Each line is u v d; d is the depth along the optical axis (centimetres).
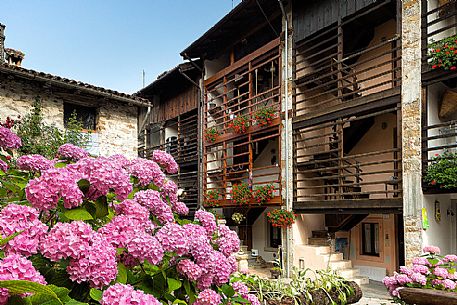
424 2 714
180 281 193
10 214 142
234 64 1169
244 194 1058
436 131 742
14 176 227
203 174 1271
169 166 282
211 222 247
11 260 118
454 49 643
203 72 1303
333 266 898
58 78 823
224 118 1232
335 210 861
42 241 141
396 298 390
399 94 739
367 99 797
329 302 441
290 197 969
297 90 1014
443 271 398
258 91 1262
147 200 208
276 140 1218
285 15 987
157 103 1570
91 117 950
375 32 1020
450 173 634
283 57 1007
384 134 1004
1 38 1057
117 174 185
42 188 155
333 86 1100
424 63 702
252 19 1105
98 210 177
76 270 138
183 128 1429
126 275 166
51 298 118
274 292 418
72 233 142
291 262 952
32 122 771
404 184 715
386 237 975
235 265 243
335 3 881
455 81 766
